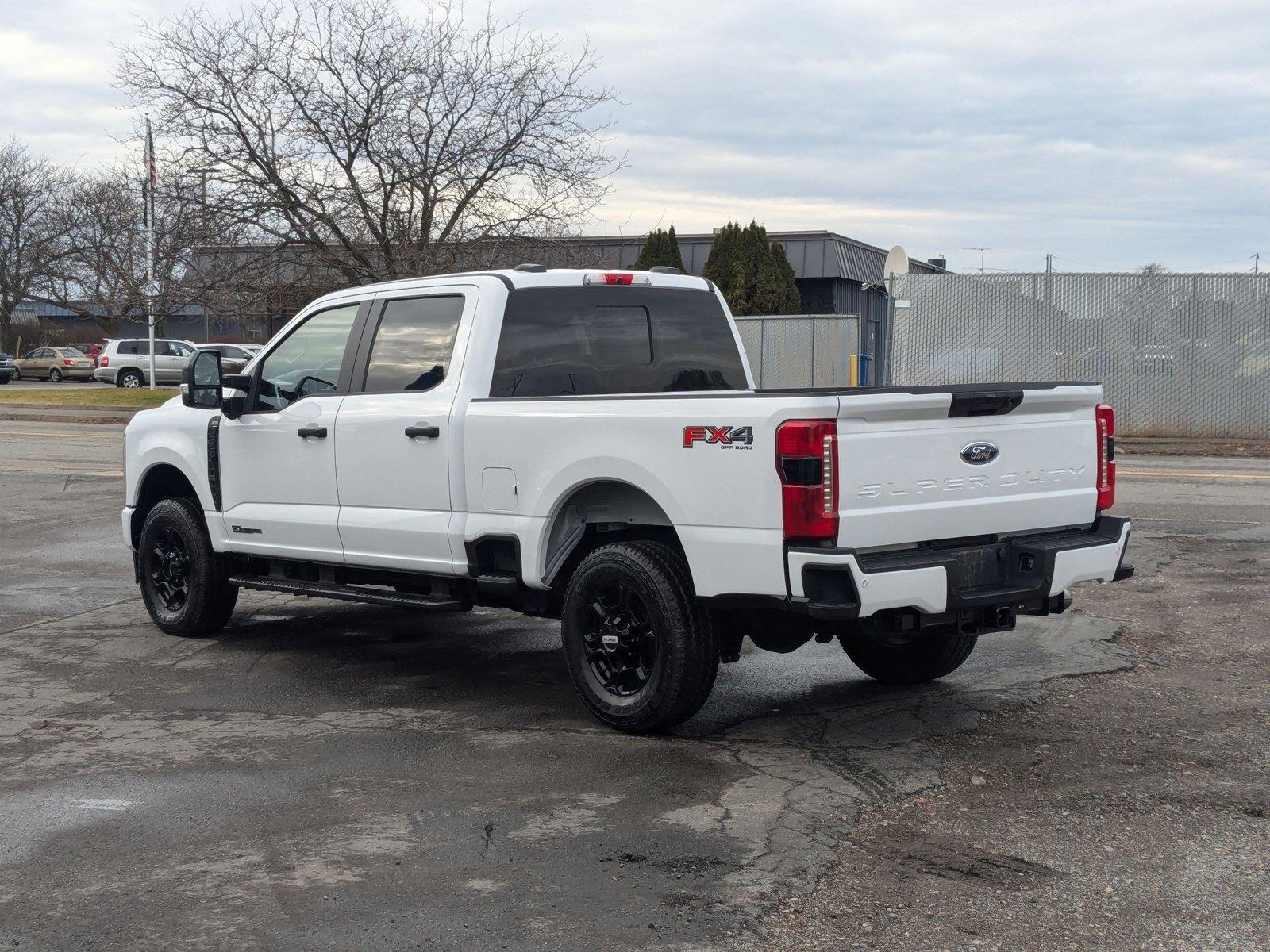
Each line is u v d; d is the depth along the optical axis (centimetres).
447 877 439
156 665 773
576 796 524
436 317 708
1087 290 2252
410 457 695
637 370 742
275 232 2770
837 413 534
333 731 627
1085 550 607
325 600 1004
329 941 391
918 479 562
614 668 623
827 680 726
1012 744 593
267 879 439
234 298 2812
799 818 494
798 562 538
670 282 770
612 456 601
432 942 390
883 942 388
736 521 558
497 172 2867
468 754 585
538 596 666
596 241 3794
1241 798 518
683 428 574
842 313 4056
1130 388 2250
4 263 6875
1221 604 903
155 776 555
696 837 475
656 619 593
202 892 428
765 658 786
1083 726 623
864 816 497
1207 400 2222
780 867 445
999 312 2278
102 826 492
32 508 1531
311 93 2788
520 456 643
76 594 1009
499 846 468
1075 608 896
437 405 682
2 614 931
